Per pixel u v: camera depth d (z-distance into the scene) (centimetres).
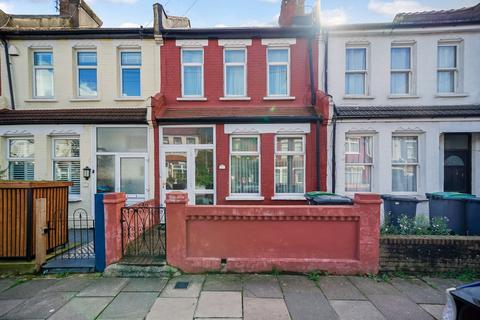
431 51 875
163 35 892
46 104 908
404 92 909
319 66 895
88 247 600
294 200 854
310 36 891
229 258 511
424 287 457
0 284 474
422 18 950
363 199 502
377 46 884
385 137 842
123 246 536
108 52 905
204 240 515
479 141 852
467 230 570
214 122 856
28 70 911
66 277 499
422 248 505
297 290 447
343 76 891
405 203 621
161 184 869
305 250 511
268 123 859
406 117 823
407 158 876
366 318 372
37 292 443
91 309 391
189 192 880
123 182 894
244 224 513
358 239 505
